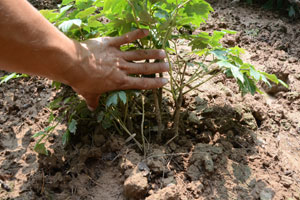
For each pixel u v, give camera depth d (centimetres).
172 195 90
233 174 105
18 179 106
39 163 108
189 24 110
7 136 126
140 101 121
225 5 246
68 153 113
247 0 247
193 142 117
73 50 76
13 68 72
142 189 93
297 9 234
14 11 62
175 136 112
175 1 97
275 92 158
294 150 122
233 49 109
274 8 243
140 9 88
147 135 115
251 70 94
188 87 141
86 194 100
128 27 93
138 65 90
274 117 136
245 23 215
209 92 138
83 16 90
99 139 113
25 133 127
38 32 67
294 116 140
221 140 117
